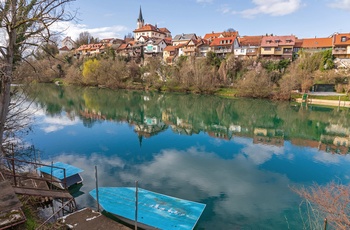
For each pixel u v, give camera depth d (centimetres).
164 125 2758
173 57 7769
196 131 2503
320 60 5391
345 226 662
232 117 3306
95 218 803
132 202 941
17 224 663
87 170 1424
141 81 6488
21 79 1230
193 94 5412
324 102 4184
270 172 1463
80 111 3372
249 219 959
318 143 2123
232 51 7238
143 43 9262
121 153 1748
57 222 771
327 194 867
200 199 1116
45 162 1516
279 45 6419
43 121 2705
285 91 4553
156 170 1448
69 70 7019
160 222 825
